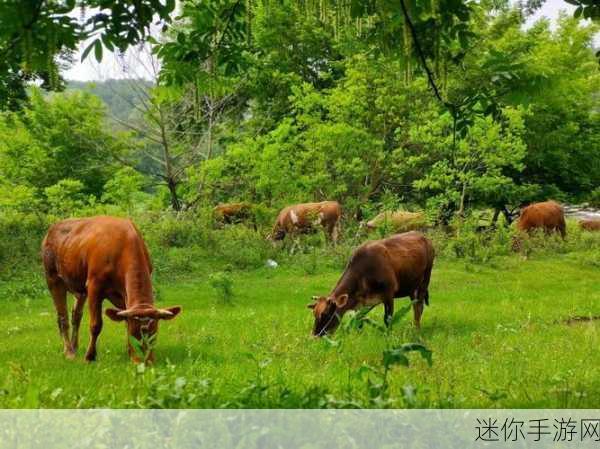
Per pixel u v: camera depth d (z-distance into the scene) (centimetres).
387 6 640
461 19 652
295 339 1047
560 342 996
